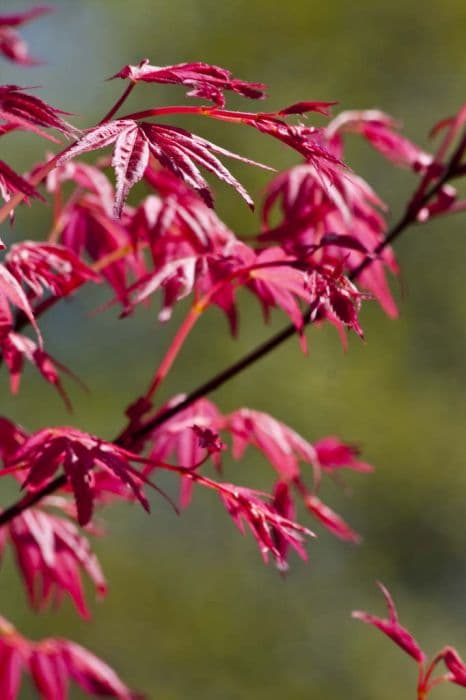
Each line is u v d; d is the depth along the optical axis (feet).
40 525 10.09
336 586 38.73
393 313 10.96
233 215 39.29
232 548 37.70
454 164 10.44
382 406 40.14
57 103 44.62
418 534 40.32
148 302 9.85
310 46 44.70
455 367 41.83
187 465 10.86
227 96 39.17
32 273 9.11
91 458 7.73
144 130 6.61
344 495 39.65
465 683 8.26
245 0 44.88
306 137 7.17
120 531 36.86
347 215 9.62
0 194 7.26
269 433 10.25
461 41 44.93
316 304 8.18
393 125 11.13
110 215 10.40
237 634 36.81
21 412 38.55
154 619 36.14
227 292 9.50
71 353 39.55
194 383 39.68
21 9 45.37
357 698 36.86
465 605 40.34
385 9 44.70
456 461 40.68
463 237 42.34
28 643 10.82
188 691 36.04
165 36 45.27
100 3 45.62
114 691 10.81
